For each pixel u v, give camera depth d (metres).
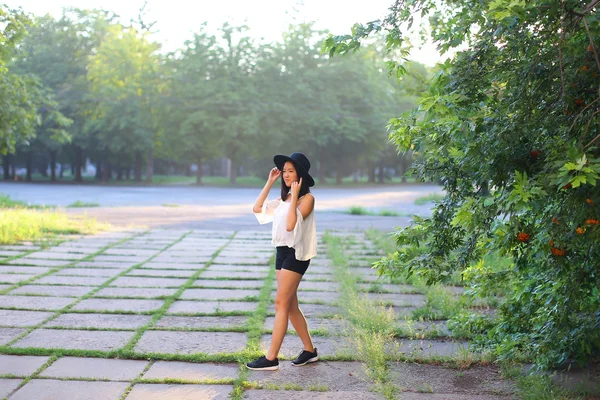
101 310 6.47
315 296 7.49
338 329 5.84
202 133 54.22
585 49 3.57
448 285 8.06
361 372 4.58
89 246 11.83
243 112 53.66
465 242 4.50
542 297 4.38
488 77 3.93
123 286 7.89
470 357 4.84
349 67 56.31
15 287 7.67
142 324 5.94
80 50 60.50
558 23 3.51
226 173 99.88
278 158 4.68
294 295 4.71
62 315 6.24
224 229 15.98
